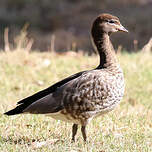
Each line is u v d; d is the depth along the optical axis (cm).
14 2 3316
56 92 851
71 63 1669
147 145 873
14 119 1023
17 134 933
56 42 2722
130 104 1317
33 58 1705
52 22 3084
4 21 3036
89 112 851
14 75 1537
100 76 852
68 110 847
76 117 855
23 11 3247
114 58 895
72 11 3241
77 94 841
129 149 841
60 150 812
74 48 2597
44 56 1770
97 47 914
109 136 928
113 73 871
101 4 3262
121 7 3183
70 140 884
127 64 1633
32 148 838
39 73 1565
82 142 870
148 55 1795
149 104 1298
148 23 2859
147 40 2631
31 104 840
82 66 1627
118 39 2656
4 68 1586
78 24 3059
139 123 1044
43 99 845
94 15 3166
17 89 1412
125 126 1013
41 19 3133
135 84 1474
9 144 842
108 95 851
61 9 3278
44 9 3272
